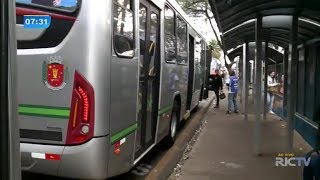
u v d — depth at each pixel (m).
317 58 9.80
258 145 8.77
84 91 4.93
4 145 1.84
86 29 4.93
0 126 1.83
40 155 5.05
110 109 5.12
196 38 14.84
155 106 7.80
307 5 7.43
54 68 4.99
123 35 5.57
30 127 5.09
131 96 5.90
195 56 14.43
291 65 8.53
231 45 16.66
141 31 6.59
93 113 4.92
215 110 19.02
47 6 5.03
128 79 5.75
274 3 7.59
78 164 4.98
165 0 8.30
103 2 4.98
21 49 5.08
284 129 12.35
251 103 20.95
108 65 5.04
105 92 4.99
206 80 22.83
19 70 5.08
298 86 11.81
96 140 4.95
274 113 16.50
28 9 5.07
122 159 5.63
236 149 9.55
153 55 7.55
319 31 9.11
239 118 15.68
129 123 5.85
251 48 16.31
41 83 5.03
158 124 7.90
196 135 11.73
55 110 5.01
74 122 4.96
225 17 8.55
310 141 9.58
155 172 7.47
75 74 4.94
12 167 1.88
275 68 18.06
